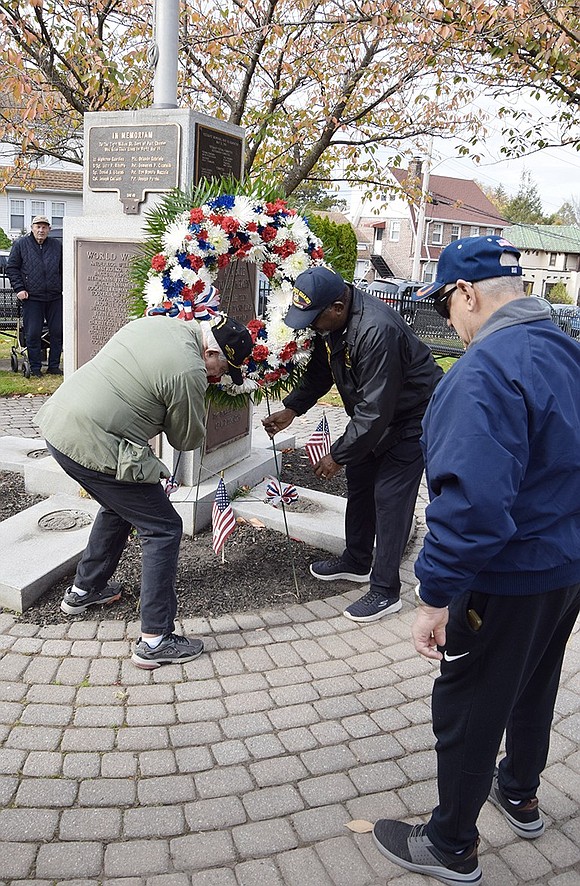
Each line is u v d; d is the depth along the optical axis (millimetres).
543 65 7730
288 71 8797
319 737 2951
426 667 3488
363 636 3742
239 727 2980
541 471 1956
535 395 1896
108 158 4824
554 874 2402
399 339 3502
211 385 4113
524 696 2420
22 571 3895
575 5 6902
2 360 11195
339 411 8891
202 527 4832
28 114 7527
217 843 2410
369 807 2607
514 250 2119
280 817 2539
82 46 7684
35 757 2742
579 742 3039
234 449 5582
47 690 3139
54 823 2449
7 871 2256
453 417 1884
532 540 1981
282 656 3510
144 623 3336
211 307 4051
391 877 2326
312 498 5262
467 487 1815
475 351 1957
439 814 2279
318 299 3377
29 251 9359
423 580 1933
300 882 2285
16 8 7648
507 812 2564
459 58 8047
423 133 9547
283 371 4180
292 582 4254
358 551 4270
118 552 3678
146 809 2533
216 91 9430
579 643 3801
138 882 2248
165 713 3037
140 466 3092
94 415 3107
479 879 2307
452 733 2164
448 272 2133
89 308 4992
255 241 4152
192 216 4047
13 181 11164
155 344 3148
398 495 3814
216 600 3973
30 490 5258
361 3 8078
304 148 10258
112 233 4844
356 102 8938
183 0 8266
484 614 2049
